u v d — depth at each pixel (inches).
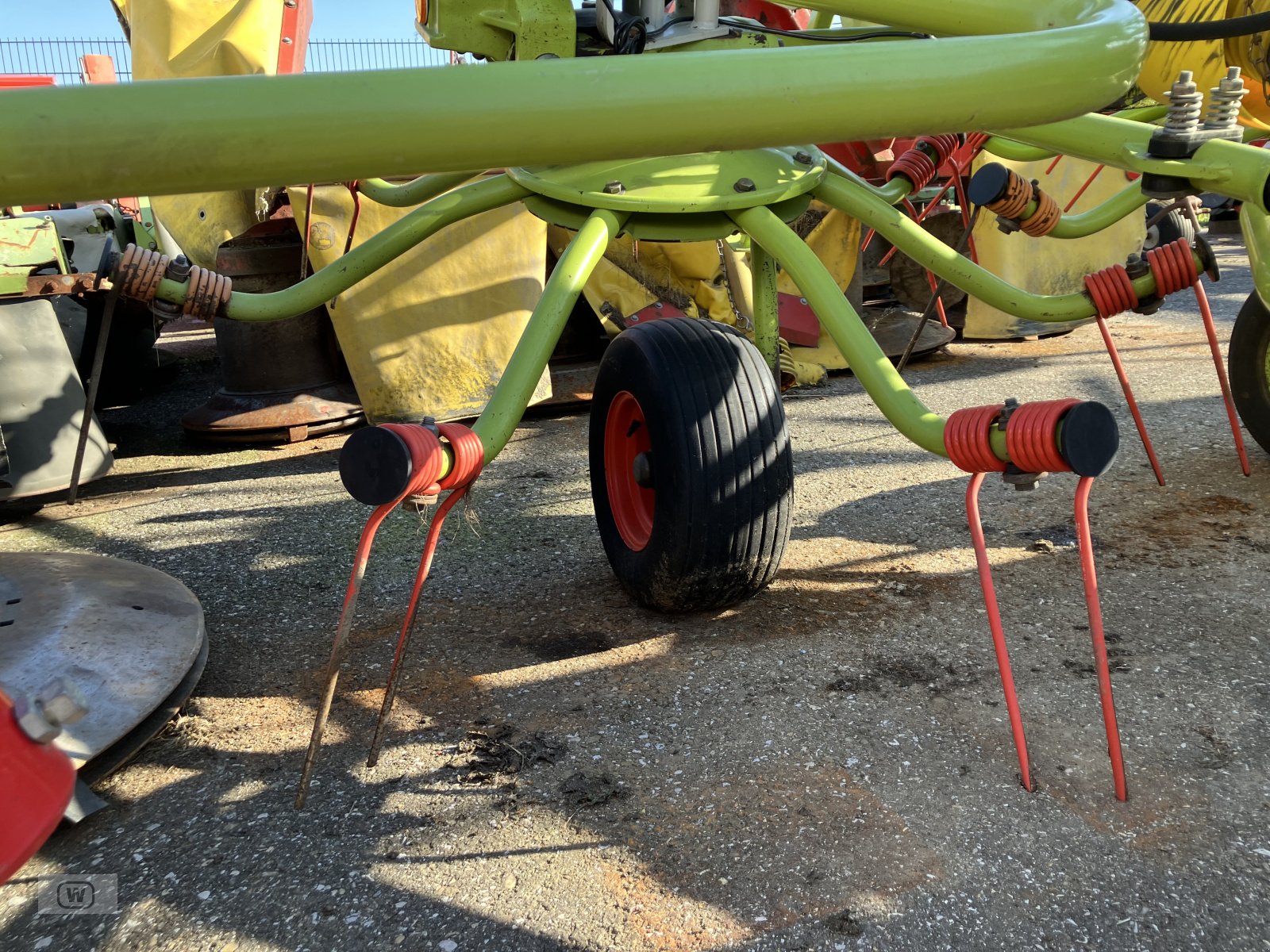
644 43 108.4
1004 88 46.8
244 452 182.9
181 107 38.8
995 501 134.7
